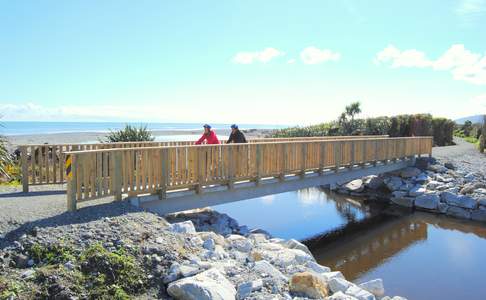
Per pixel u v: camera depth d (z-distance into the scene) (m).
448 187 14.87
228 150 9.29
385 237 10.78
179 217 8.91
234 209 13.91
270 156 10.38
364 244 10.12
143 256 5.29
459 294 7.00
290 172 11.02
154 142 11.59
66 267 4.78
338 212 13.70
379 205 15.00
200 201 8.81
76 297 4.42
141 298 4.68
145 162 7.62
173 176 8.15
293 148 11.10
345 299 4.71
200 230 8.23
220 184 9.30
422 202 14.34
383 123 28.38
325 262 8.77
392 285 7.40
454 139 36.25
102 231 5.70
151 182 7.73
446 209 13.64
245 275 5.25
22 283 4.45
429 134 29.44
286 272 5.66
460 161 19.39
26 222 5.68
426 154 21.19
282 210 13.84
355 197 16.47
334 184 18.20
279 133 30.84
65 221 5.87
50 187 9.08
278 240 7.60
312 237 10.69
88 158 6.62
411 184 16.27
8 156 10.72
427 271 8.16
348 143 13.62
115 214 6.45
